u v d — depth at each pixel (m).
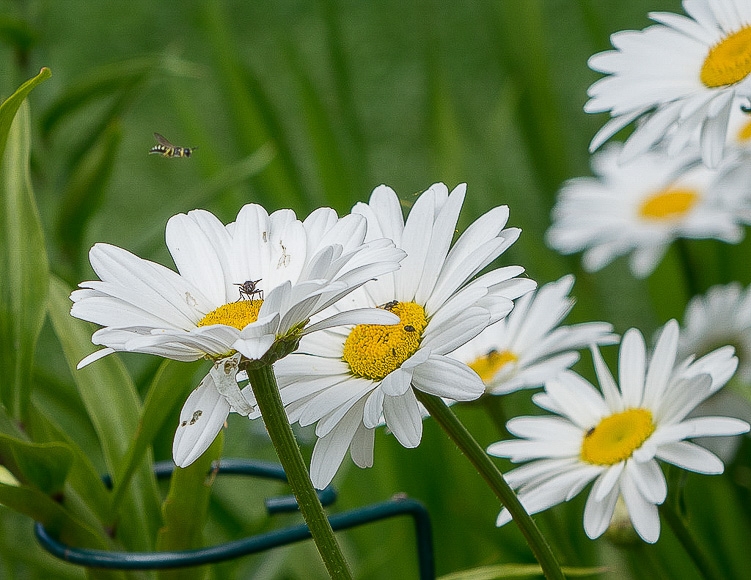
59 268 1.20
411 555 1.30
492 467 0.97
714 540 1.25
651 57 1.08
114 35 3.03
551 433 1.05
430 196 0.98
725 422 1.02
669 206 1.38
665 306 1.47
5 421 1.05
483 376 1.08
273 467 1.06
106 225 2.42
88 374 1.08
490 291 0.97
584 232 1.46
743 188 1.25
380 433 1.31
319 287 0.93
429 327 0.96
